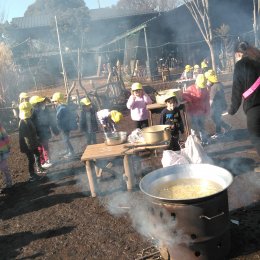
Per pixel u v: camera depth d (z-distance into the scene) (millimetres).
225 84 15570
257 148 4418
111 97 14781
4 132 6473
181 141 6391
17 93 17188
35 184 6629
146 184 3521
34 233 4629
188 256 3254
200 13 16422
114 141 5730
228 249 3418
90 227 4531
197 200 3047
